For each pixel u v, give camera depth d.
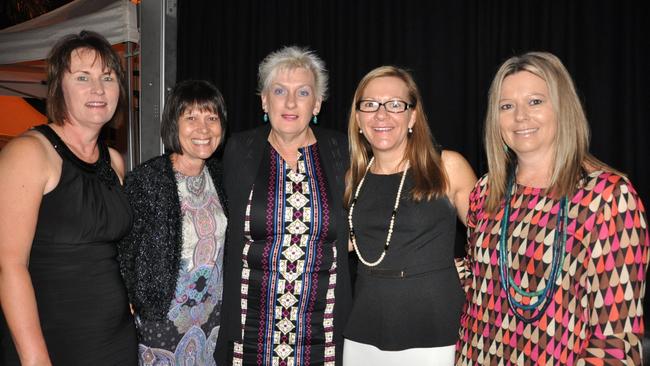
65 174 1.81
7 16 7.14
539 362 1.68
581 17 4.40
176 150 2.35
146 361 2.25
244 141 2.54
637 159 4.30
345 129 5.21
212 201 2.46
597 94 4.36
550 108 1.74
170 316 2.28
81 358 1.84
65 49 1.87
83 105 1.88
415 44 4.86
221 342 2.46
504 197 1.87
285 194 2.41
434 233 2.22
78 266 1.84
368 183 2.39
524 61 1.80
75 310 1.82
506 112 1.82
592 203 1.62
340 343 2.48
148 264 2.22
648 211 4.27
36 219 1.73
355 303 2.29
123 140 5.29
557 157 1.72
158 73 3.88
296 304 2.40
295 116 2.39
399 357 2.20
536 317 1.69
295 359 2.42
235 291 2.44
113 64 1.96
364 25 5.11
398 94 2.26
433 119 4.82
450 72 4.76
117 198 2.02
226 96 5.75
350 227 2.38
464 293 2.22
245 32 5.62
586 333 1.63
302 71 2.41
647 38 4.23
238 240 2.43
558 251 1.65
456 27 4.73
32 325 1.69
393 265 2.22
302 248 2.39
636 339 1.51
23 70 6.34
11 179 1.68
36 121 7.48
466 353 1.92
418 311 2.17
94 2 5.25
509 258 1.79
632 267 1.53
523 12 4.53
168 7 3.88
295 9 5.38
